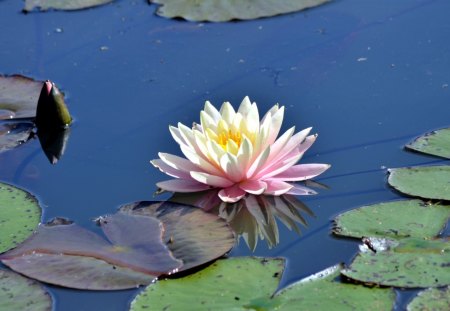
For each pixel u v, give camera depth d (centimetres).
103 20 557
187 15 550
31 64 498
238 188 344
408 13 528
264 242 307
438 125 390
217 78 464
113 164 382
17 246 301
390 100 420
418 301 254
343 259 289
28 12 577
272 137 346
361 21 522
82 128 420
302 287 267
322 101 427
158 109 435
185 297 266
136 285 275
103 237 311
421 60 461
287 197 340
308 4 550
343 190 340
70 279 280
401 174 338
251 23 533
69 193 356
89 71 484
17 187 348
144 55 500
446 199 314
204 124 349
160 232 305
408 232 295
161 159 355
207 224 311
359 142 381
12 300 269
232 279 275
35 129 421
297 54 484
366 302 257
